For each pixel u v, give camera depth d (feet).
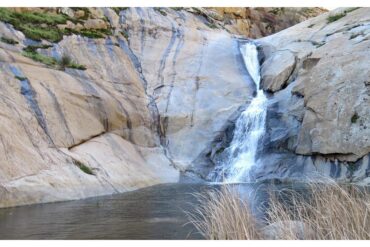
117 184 40.78
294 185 44.21
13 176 31.78
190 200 34.63
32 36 50.85
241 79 66.39
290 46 67.31
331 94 50.62
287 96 58.18
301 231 18.67
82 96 47.32
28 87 40.60
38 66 45.34
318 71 53.78
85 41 58.65
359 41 54.65
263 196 33.94
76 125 43.73
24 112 37.86
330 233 17.43
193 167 54.49
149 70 65.41
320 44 62.80
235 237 17.88
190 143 57.26
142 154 52.47
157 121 58.44
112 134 49.83
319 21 71.31
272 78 62.69
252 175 52.31
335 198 19.44
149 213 28.63
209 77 65.51
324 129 49.65
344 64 51.93
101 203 32.73
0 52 41.96
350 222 18.04
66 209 29.71
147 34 70.64
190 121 59.36
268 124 56.29
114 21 67.97
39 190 32.55
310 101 52.21
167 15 77.25
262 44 73.67
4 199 29.99
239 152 56.70
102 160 42.78
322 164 49.73
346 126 48.11
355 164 47.11
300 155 51.90
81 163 39.11
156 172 50.75
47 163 35.68
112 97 52.70
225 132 58.34
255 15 109.70
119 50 63.00
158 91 62.28
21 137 35.29
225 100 62.03
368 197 22.56
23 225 24.30
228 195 22.39
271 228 19.57
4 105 36.27
